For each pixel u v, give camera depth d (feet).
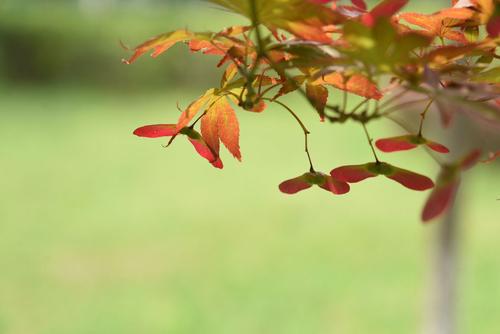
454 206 17.04
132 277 27.32
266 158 46.06
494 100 3.47
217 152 3.70
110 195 37.86
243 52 3.10
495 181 37.91
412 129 3.46
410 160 44.73
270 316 24.04
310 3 2.73
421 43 2.51
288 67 2.87
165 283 26.76
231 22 73.72
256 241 31.27
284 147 49.16
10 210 35.09
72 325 23.45
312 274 27.50
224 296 25.68
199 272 27.84
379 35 2.51
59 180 40.45
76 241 31.04
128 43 71.87
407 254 29.32
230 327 23.29
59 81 70.74
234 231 32.58
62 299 25.34
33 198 37.09
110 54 71.36
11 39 69.36
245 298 25.52
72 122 56.13
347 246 30.48
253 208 35.78
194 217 34.45
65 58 70.69
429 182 3.40
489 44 2.90
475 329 22.80
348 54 2.64
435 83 2.63
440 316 17.33
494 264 27.86
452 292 17.25
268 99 3.33
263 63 3.29
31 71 70.33
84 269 28.02
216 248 30.48
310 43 2.87
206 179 41.04
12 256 29.27
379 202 36.01
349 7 3.21
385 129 49.16
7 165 43.52
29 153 46.44
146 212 35.01
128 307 24.68
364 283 26.48
